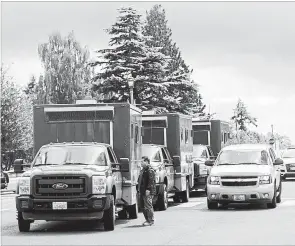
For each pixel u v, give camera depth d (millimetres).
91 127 22016
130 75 59750
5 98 59031
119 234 18172
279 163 27422
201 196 36156
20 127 59938
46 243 16344
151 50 61688
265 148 28109
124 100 59750
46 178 18609
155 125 29672
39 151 20438
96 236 17781
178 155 29672
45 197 18562
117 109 21953
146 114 29922
